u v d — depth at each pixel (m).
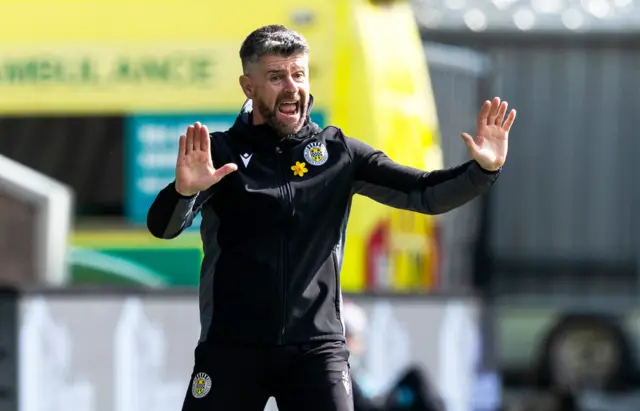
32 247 34.16
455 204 16.23
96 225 35.81
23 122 36.12
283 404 16.61
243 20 35.66
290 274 16.31
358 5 35.62
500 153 15.88
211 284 16.55
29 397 29.50
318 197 16.39
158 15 35.88
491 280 53.53
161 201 15.92
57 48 36.06
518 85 54.31
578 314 54.97
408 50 36.34
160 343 29.83
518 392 53.06
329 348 16.39
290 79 16.30
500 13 53.19
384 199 16.72
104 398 29.69
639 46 54.34
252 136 16.48
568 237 54.91
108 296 29.88
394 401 27.92
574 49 54.34
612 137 54.81
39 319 29.72
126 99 35.94
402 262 35.97
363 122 35.16
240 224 16.34
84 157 36.00
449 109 45.97
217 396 16.28
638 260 55.00
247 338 16.27
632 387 55.16
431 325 31.53
